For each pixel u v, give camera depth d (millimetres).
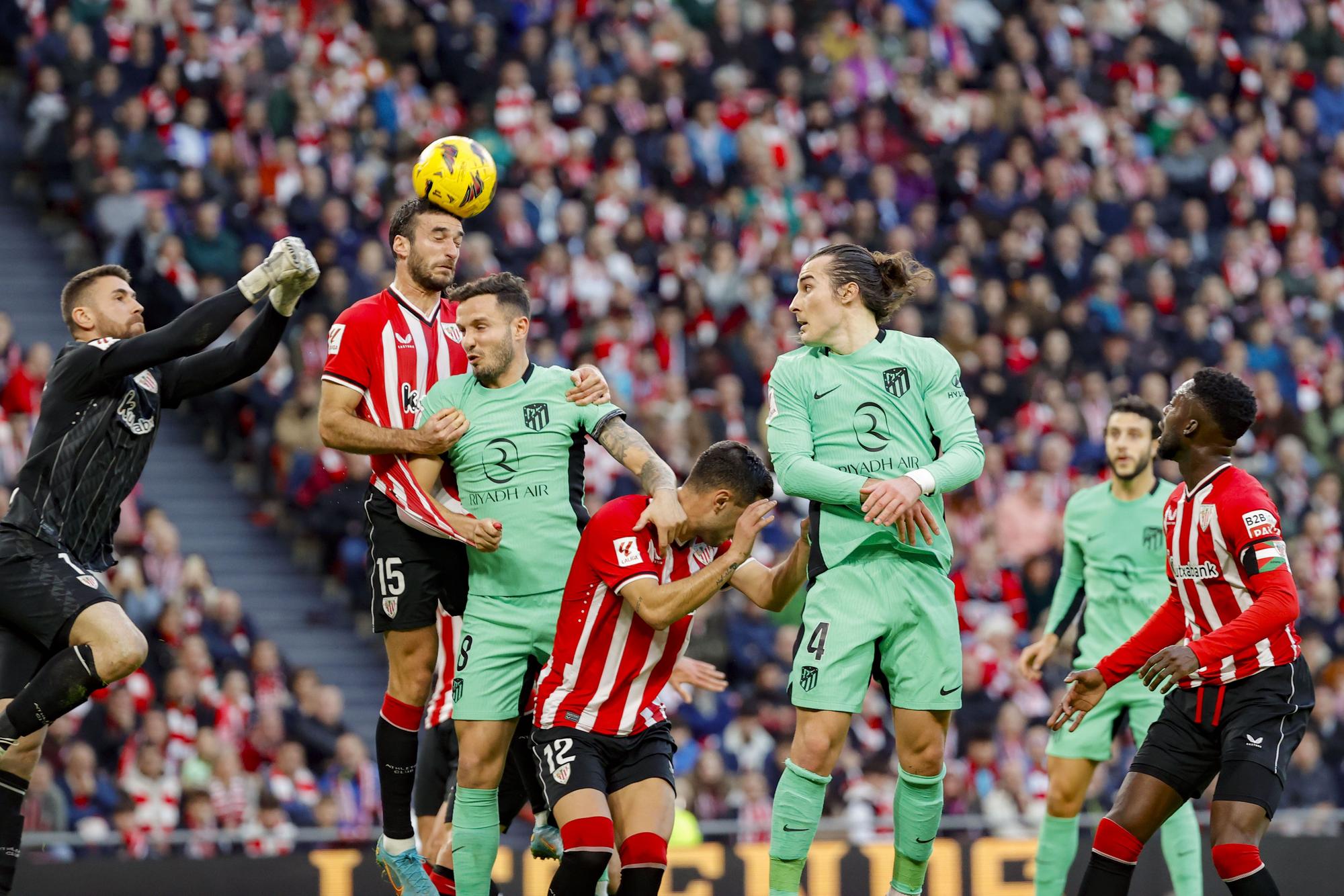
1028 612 26109
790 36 35094
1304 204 36156
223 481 26188
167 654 21625
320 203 27609
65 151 28531
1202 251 34000
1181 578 11617
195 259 26297
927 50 35406
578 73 32281
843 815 21766
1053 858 14695
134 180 27000
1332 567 28438
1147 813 11383
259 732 21406
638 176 31234
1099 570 15047
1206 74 37688
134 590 21766
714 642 23750
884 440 11008
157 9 29312
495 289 11164
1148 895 16938
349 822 20875
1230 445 11508
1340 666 25844
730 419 27109
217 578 24734
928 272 11297
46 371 23844
